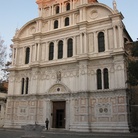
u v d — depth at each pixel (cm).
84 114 3394
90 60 3672
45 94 3953
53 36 4253
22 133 2964
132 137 2423
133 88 3628
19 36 4725
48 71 4081
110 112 3281
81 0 4134
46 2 4709
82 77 3575
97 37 3775
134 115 3488
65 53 3991
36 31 4456
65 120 3659
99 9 3938
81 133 2950
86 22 3847
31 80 4144
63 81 3847
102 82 3484
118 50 3388
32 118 3912
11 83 4391
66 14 4256
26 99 4134
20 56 4581
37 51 4284
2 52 4275
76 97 3616
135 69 2419
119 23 3559
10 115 4184
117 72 3331
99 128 3278
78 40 3925
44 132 3138
